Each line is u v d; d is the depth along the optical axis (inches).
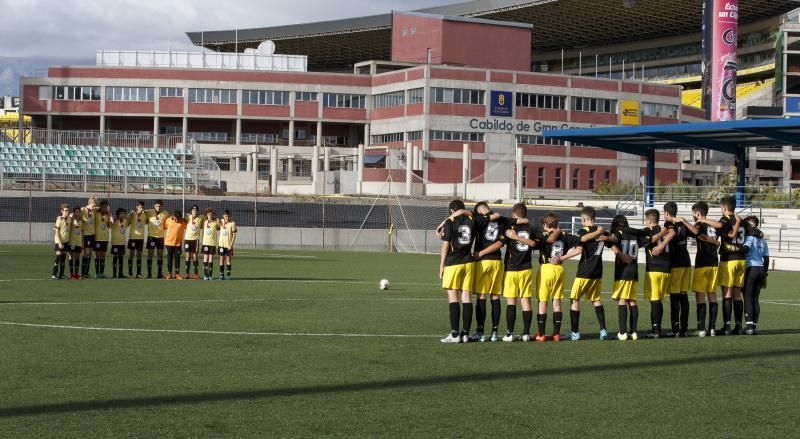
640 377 433.7
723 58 3169.3
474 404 367.2
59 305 724.0
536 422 338.0
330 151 3440.0
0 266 1153.4
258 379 415.2
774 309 820.6
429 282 1045.2
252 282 1004.6
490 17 4928.6
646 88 3816.4
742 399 382.9
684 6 4498.0
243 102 3757.4
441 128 3499.0
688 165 3991.1
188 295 829.8
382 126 3737.7
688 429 330.3
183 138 2464.3
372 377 423.5
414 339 558.9
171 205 1907.0
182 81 3742.6
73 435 310.3
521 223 556.4
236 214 1881.2
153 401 365.7
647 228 587.5
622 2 4490.7
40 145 2282.2
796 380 428.8
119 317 649.0
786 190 2630.4
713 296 609.9
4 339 532.4
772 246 1733.5
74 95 3767.2
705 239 605.0
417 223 1962.4
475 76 3531.0
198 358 473.4
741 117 3919.8
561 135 1895.9
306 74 3767.2
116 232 1048.8
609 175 3782.0
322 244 1839.3
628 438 316.8
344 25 5147.6
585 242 567.8
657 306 589.3
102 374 423.8
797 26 3230.8
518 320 692.7
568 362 476.7
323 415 344.5
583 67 5669.3
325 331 590.6
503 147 3565.5
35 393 378.9
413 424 332.2
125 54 3784.5
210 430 319.6
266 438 309.3
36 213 1791.3
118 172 2311.8
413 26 3986.2
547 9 4682.6
